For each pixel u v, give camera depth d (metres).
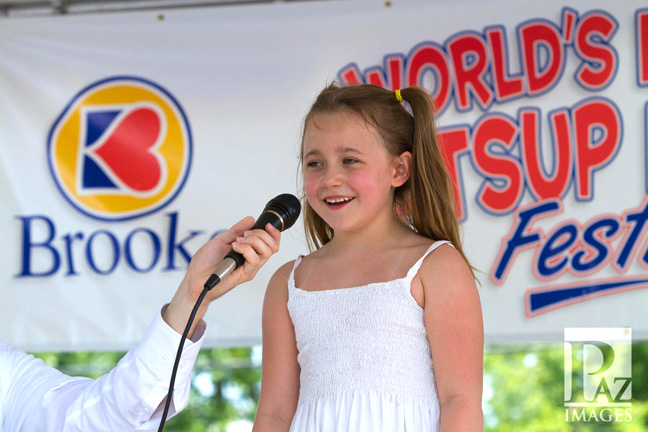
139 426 2.35
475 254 4.29
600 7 4.31
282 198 2.57
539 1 4.36
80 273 4.53
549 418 13.23
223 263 2.31
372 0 4.49
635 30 4.28
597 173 4.25
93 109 4.61
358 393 2.64
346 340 2.71
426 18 4.43
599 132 4.27
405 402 2.61
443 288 2.69
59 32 4.65
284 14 4.55
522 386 13.39
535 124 4.30
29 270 4.55
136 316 4.49
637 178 4.23
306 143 2.90
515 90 4.34
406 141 2.97
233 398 13.62
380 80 4.44
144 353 2.30
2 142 4.61
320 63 4.50
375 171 2.83
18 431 2.47
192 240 4.50
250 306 4.47
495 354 13.56
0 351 2.61
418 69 4.41
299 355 2.84
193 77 4.58
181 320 2.36
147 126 4.58
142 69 4.61
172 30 4.62
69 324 4.50
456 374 2.62
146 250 4.52
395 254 2.81
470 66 4.38
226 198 4.50
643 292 4.17
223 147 4.53
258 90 4.54
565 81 4.31
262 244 2.34
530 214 4.28
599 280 4.21
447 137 4.36
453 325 2.66
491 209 4.30
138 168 4.56
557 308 4.22
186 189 4.53
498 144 4.33
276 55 4.54
